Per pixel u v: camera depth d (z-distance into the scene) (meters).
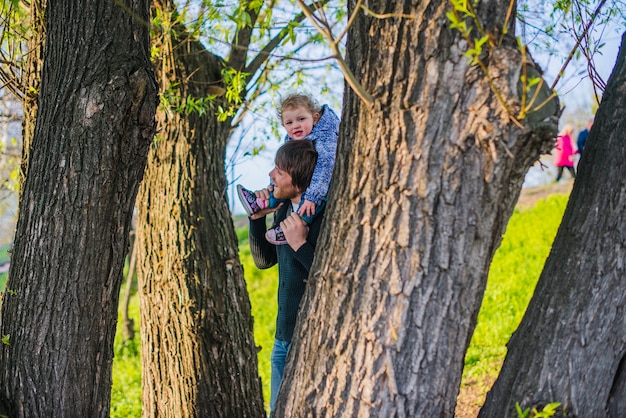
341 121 2.79
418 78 2.51
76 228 3.01
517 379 2.72
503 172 2.44
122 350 10.55
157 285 4.84
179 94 5.00
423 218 2.49
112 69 3.01
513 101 2.36
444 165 2.47
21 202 3.15
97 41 3.04
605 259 2.67
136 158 3.13
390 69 2.57
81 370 3.08
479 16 2.49
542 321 2.73
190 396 4.66
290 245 3.17
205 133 5.05
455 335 2.55
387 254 2.54
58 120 3.03
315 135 3.85
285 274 3.43
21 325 3.04
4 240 10.90
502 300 9.52
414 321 2.51
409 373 2.52
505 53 2.41
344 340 2.60
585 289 2.67
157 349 4.80
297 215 3.19
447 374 2.56
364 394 2.54
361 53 2.68
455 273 2.50
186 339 4.72
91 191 3.01
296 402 2.72
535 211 14.94
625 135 2.74
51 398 3.03
